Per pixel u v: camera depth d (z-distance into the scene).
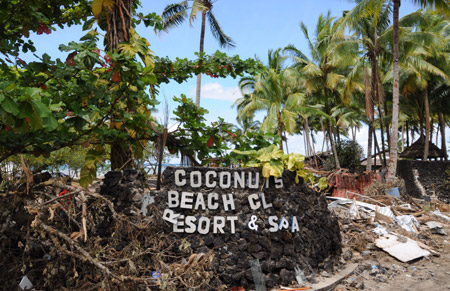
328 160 33.88
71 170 12.04
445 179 25.64
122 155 7.03
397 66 21.56
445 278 7.58
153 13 7.97
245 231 6.00
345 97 28.55
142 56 7.07
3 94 3.44
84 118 5.69
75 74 5.83
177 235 5.77
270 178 6.41
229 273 5.79
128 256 4.84
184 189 5.97
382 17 25.75
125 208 5.65
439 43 24.58
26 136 5.15
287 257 6.30
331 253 7.72
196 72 8.17
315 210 7.23
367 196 14.88
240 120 42.59
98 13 6.67
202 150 7.47
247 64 7.98
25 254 4.88
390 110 37.19
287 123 28.12
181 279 4.73
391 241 9.52
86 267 4.73
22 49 7.04
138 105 6.55
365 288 6.79
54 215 4.90
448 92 31.67
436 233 11.26
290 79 30.86
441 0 20.33
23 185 4.93
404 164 26.92
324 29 31.52
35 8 6.68
